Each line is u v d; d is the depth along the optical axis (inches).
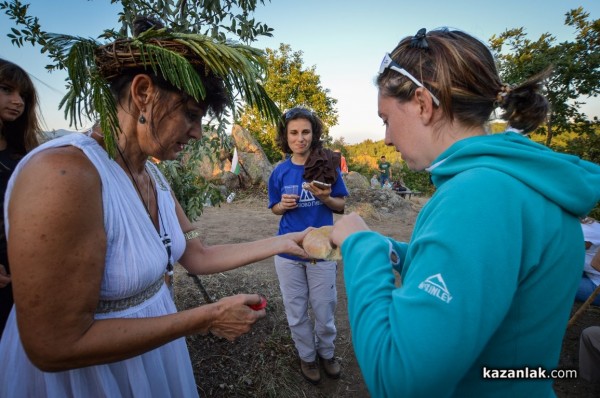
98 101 35.4
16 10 60.9
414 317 25.3
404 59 34.9
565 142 273.0
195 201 115.6
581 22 260.2
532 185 28.2
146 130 40.4
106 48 38.1
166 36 37.8
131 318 37.6
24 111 76.3
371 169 871.1
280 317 123.0
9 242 31.4
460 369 24.1
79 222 32.6
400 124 36.4
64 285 31.9
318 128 100.0
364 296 31.2
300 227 99.0
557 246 28.2
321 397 94.0
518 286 27.7
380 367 26.8
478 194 26.5
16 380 39.9
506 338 28.6
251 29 83.0
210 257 61.4
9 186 34.4
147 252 41.9
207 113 45.0
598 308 131.4
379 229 301.6
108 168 38.8
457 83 32.5
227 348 104.6
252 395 90.2
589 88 250.8
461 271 24.5
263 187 416.5
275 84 666.8
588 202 29.4
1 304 64.5
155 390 46.3
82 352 33.6
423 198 604.4
